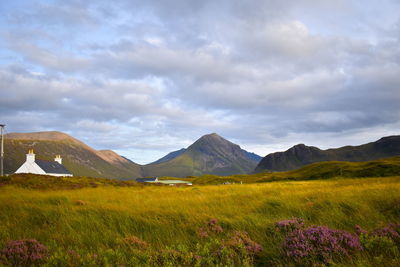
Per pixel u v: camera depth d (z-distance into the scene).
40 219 11.81
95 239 8.90
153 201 17.19
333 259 6.35
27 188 29.67
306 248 6.96
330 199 14.11
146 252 7.13
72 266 6.53
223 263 6.64
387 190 16.59
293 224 9.37
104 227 10.29
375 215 10.85
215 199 17.28
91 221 10.94
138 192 25.86
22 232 9.74
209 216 11.80
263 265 6.95
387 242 7.02
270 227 9.55
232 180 108.75
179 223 10.95
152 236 9.40
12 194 20.75
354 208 12.05
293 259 6.67
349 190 18.44
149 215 11.96
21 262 6.75
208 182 111.56
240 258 6.93
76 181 42.03
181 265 6.45
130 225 10.55
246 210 13.42
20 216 12.12
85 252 7.56
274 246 7.84
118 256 7.00
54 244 8.13
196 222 10.88
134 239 8.70
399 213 10.92
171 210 13.15
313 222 10.50
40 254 7.19
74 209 13.31
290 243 7.37
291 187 26.50
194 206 14.82
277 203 14.38
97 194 22.75
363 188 19.19
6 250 7.16
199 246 7.69
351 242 7.16
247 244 8.07
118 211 12.73
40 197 18.44
